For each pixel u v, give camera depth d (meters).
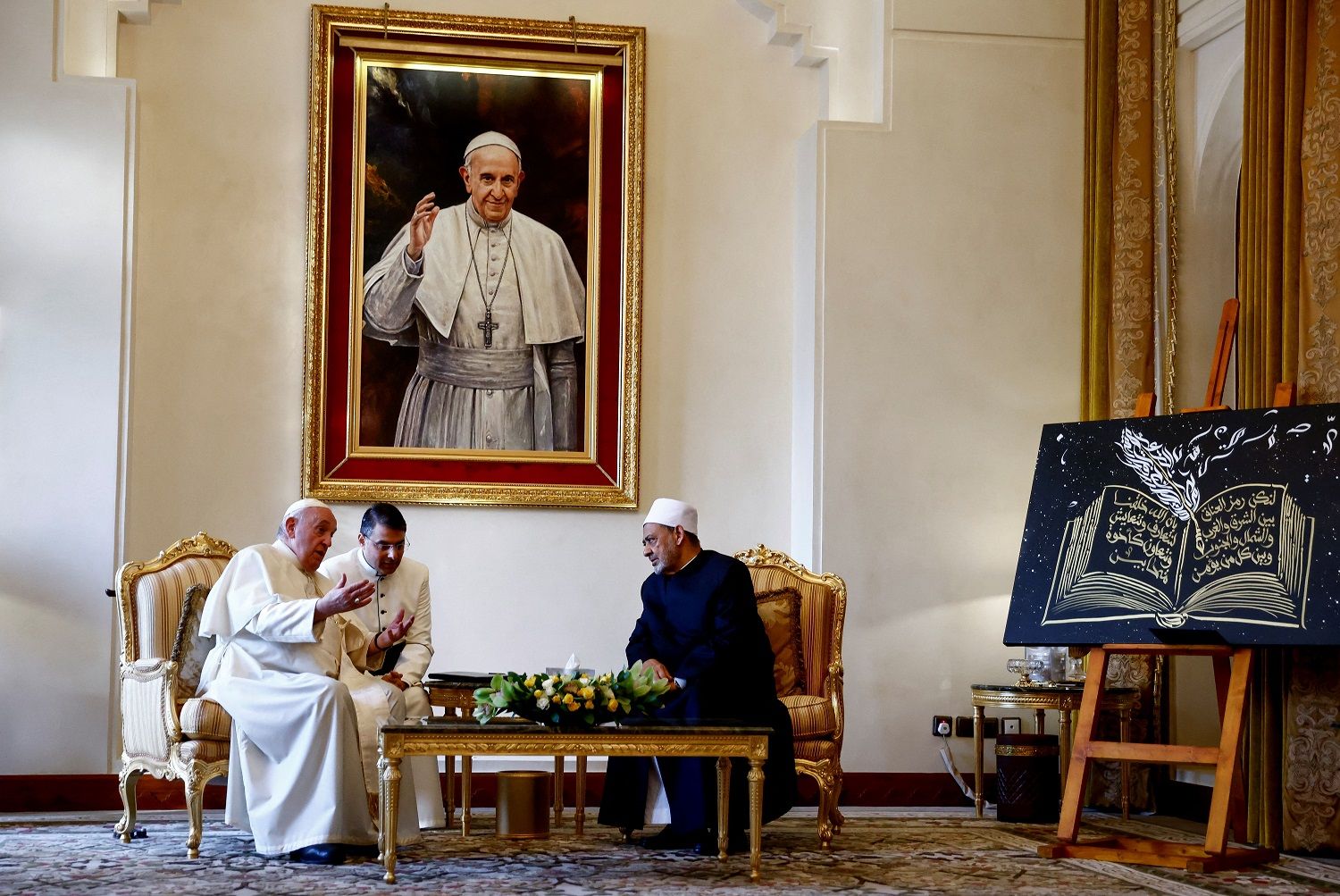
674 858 4.88
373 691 5.16
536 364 6.95
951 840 5.52
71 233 6.48
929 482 7.00
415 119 6.95
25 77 6.51
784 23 7.22
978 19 7.24
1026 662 6.64
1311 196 5.58
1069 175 7.28
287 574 5.05
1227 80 6.72
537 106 7.05
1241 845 5.55
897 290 7.06
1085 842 5.20
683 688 5.12
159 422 6.65
